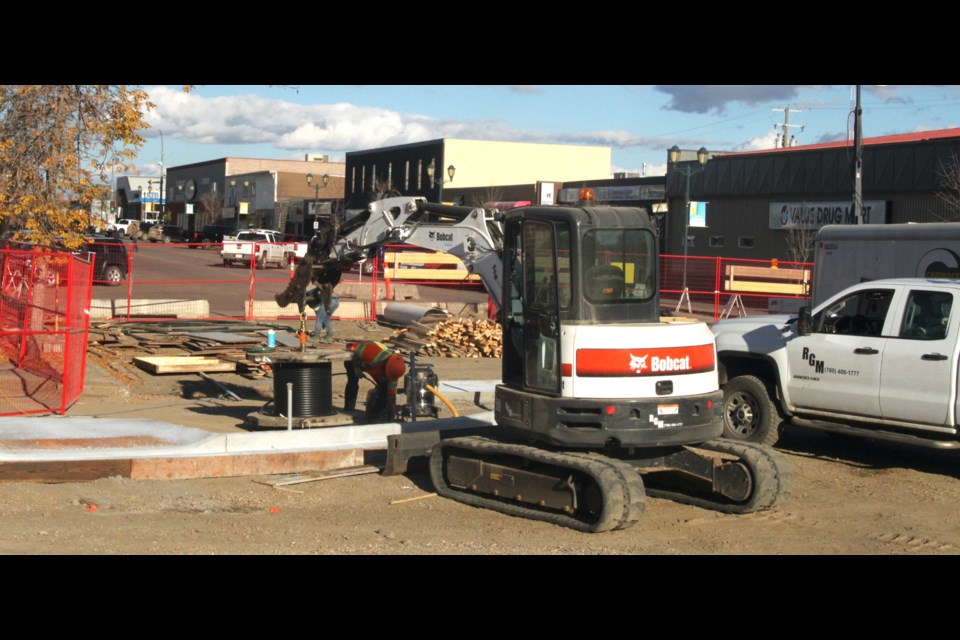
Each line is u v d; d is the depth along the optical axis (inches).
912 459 481.1
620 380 349.1
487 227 438.0
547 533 339.9
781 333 490.3
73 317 511.8
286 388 458.0
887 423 445.4
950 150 1331.2
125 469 392.2
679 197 1779.0
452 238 445.7
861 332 459.8
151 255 2231.8
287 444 434.6
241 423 495.8
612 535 337.7
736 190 1665.8
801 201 1563.7
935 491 413.7
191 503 362.3
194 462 402.6
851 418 458.9
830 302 470.0
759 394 487.5
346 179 3139.8
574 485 346.6
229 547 302.7
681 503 393.1
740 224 1669.5
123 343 747.4
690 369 360.5
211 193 3983.8
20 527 314.2
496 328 842.8
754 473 363.3
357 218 465.7
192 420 501.0
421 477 425.7
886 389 441.1
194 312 1000.9
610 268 360.5
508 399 375.6
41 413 487.8
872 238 669.9
